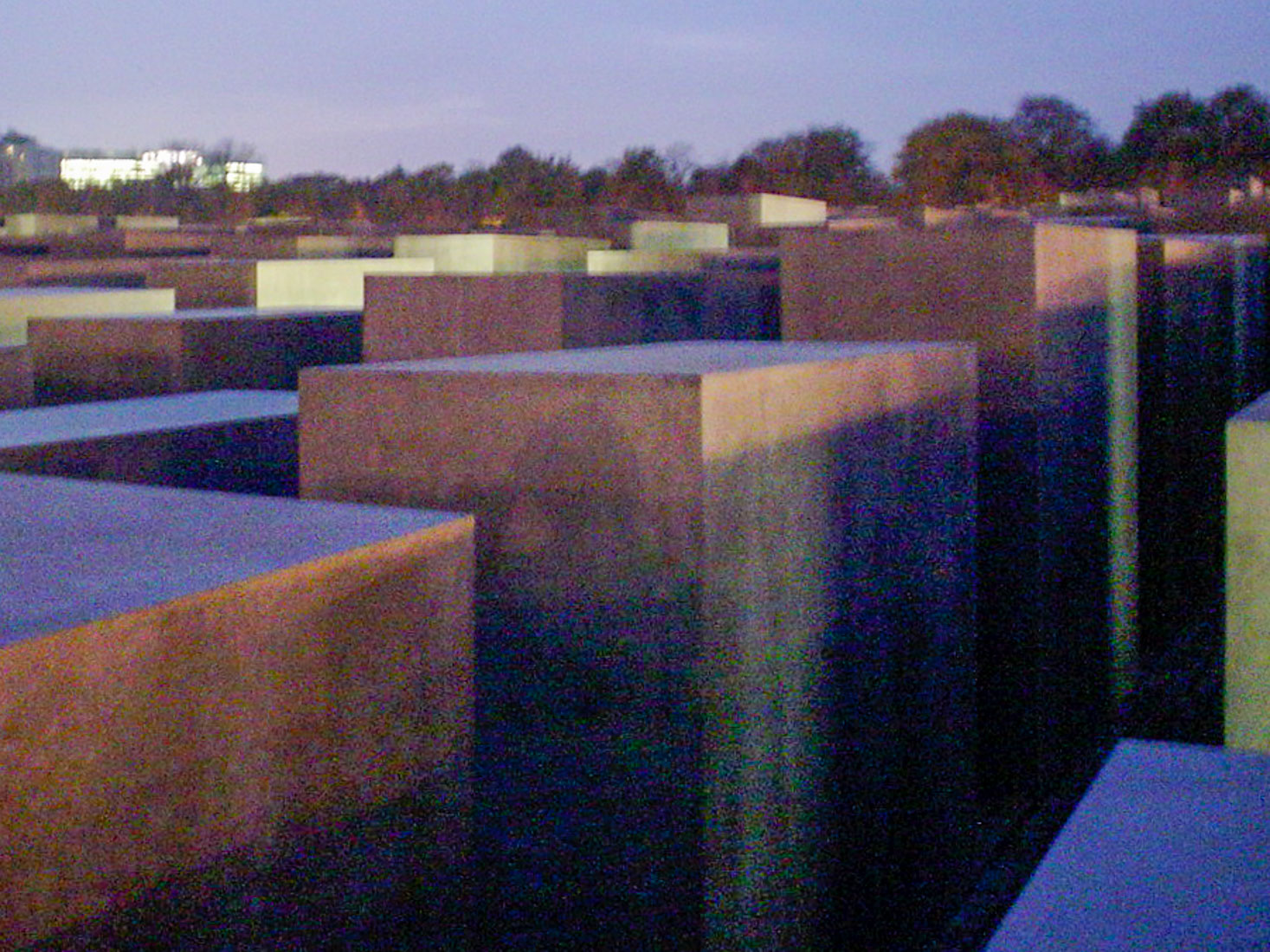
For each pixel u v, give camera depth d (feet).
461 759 9.16
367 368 12.45
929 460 15.35
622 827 11.39
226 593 7.32
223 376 26.03
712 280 26.11
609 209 87.15
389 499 12.14
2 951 6.31
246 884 7.54
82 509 9.32
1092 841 6.01
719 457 11.12
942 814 15.85
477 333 24.44
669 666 11.16
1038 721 18.44
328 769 8.05
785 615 12.26
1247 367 34.58
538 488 11.53
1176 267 26.22
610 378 11.20
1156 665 25.34
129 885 6.89
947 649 15.96
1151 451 25.93
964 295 18.38
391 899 8.59
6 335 31.63
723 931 11.42
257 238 59.21
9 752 6.31
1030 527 18.26
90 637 6.63
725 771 11.43
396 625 8.50
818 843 12.99
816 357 13.57
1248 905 5.43
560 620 11.51
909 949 14.96
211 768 7.29
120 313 33.88
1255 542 11.48
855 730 13.69
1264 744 11.58
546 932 11.69
